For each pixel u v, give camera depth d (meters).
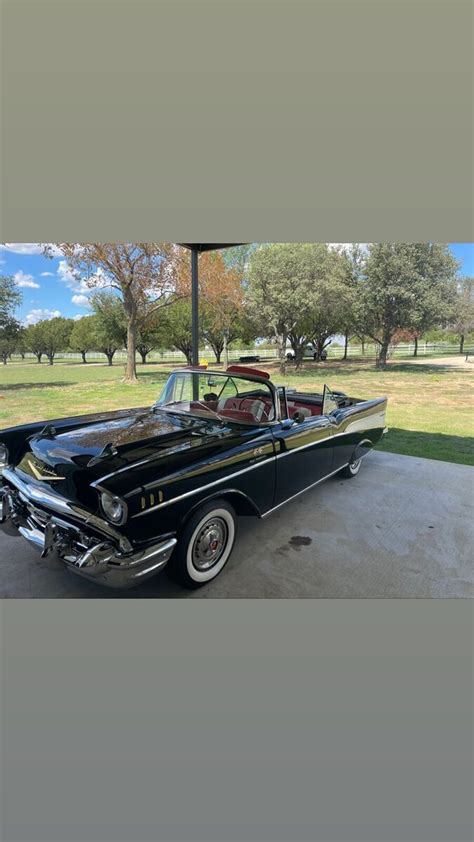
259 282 17.31
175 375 3.75
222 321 20.06
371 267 20.67
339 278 20.58
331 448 3.85
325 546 3.06
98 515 2.10
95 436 2.77
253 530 3.32
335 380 16.77
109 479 2.04
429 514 3.67
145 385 16.72
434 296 20.03
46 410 10.15
